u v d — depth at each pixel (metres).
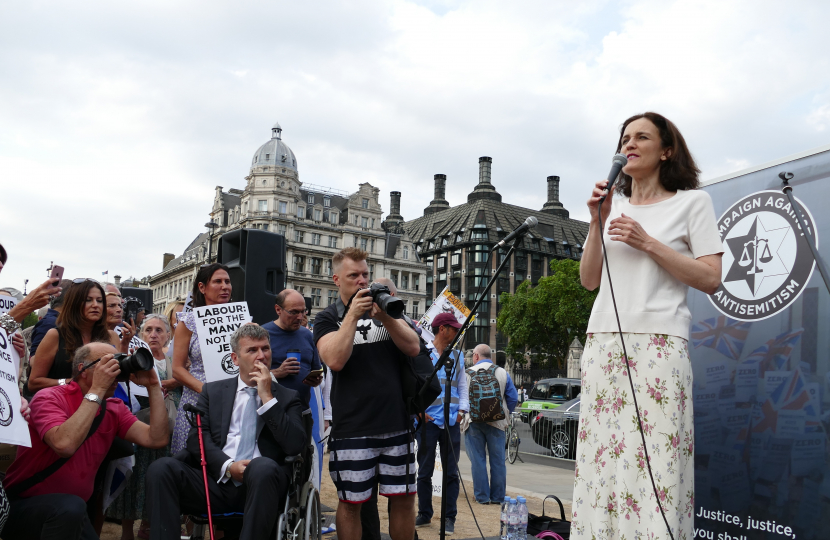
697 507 3.51
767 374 3.25
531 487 8.91
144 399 5.11
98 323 4.33
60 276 4.16
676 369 2.48
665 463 2.41
